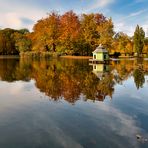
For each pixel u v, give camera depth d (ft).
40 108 58.03
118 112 54.65
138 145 36.40
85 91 79.20
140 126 44.98
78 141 38.06
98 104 62.03
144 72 137.90
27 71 145.69
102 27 326.65
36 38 378.73
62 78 111.86
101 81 101.86
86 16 342.85
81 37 337.52
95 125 45.44
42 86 89.81
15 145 36.73
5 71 145.79
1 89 84.28
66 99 67.62
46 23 357.20
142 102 64.75
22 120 48.67
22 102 64.34
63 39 336.49
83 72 137.59
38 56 346.74
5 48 489.67
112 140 38.29
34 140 38.50
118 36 416.05
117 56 367.86
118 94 74.95
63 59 285.43
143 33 429.38
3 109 57.26
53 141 38.09
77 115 52.11
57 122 47.32
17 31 554.87
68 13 346.33
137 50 424.05
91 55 342.44
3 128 44.04
